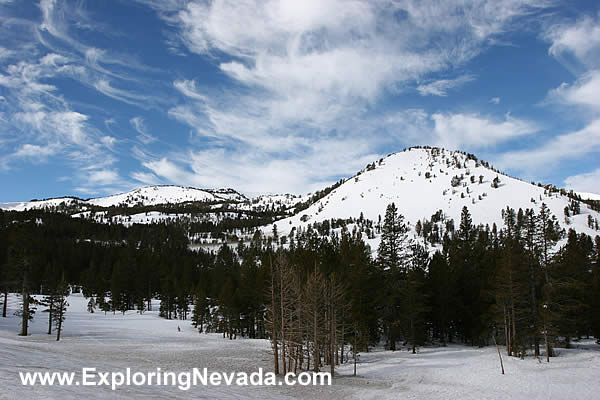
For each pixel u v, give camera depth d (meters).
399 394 28.95
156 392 19.91
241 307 67.62
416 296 49.09
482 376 33.91
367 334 50.25
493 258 58.38
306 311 39.44
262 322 68.06
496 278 44.62
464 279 57.50
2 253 80.69
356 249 56.19
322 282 39.88
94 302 111.56
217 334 76.81
